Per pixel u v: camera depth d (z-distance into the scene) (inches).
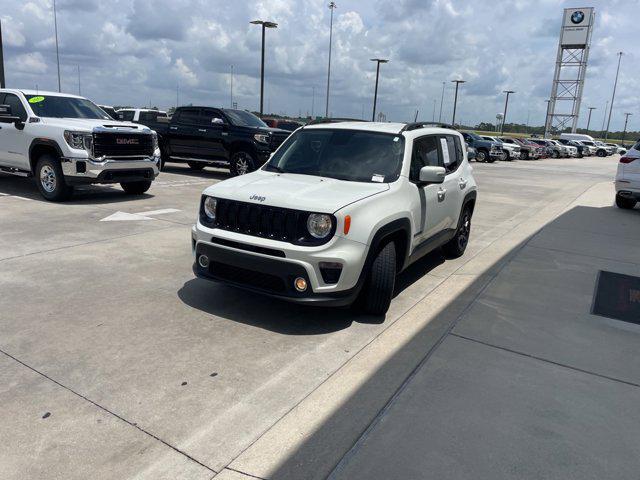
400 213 187.5
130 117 667.4
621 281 241.0
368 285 183.0
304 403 131.6
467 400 134.3
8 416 121.0
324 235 165.0
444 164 249.8
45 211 346.9
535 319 191.2
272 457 110.9
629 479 106.2
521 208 479.2
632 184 454.0
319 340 169.2
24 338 160.6
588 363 157.6
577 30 2610.7
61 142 361.7
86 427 118.3
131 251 259.9
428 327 182.1
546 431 121.7
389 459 110.4
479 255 289.6
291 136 233.9
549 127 2760.8
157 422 121.3
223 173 653.9
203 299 199.8
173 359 151.6
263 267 168.4
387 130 218.1
